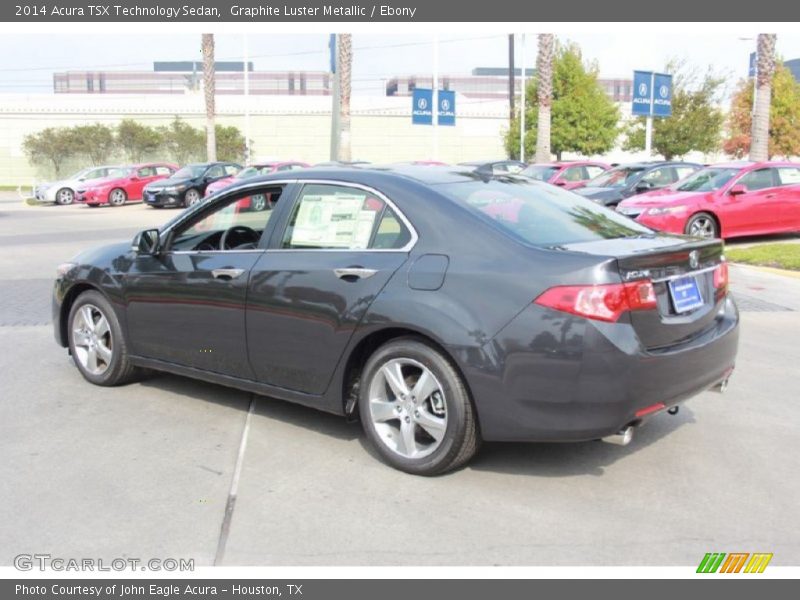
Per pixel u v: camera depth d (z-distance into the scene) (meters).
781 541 3.82
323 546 3.77
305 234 5.01
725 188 14.17
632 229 5.00
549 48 29.20
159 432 5.23
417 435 4.55
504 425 4.17
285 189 5.23
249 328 5.12
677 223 13.81
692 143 36.41
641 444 5.03
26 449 4.94
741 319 8.80
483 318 4.16
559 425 4.05
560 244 4.36
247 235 5.45
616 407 3.99
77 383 6.34
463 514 4.07
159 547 3.77
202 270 5.36
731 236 14.29
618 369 3.96
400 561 3.65
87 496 4.28
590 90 38.91
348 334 4.62
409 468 4.52
